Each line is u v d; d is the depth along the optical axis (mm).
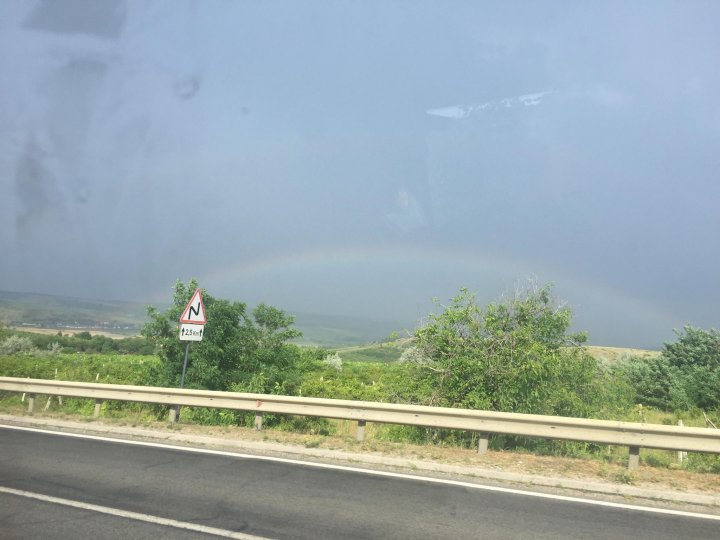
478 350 12633
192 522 5941
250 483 7559
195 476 7871
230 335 18203
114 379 20219
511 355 12406
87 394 12781
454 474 8398
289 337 18922
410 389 13078
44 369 22500
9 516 6020
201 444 10234
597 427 8633
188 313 13398
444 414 9594
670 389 26891
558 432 8859
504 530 5918
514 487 7734
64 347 57094
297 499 6848
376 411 10156
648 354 35500
